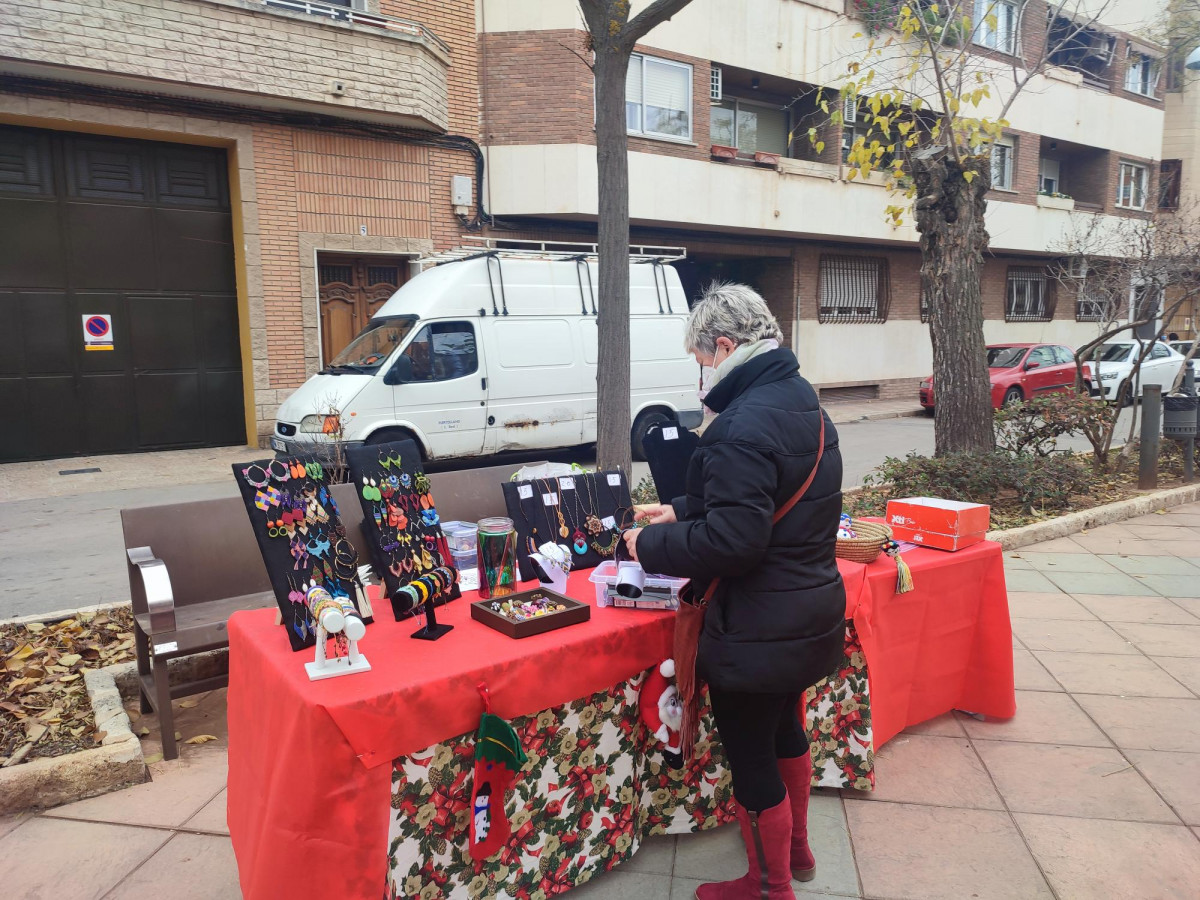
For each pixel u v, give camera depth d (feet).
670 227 45.50
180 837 8.59
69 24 28.17
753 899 7.28
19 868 8.09
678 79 43.62
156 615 9.85
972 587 10.87
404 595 7.18
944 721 11.28
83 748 9.94
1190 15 47.06
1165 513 23.94
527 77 39.37
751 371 6.77
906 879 7.91
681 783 8.49
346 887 5.99
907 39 27.22
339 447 18.21
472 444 29.07
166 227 34.47
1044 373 47.78
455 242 39.83
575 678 7.16
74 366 33.22
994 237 58.23
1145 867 8.05
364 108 34.30
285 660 6.67
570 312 31.19
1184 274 32.14
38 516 24.25
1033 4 56.18
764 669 6.50
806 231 48.44
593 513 9.61
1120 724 11.04
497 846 6.57
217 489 28.14
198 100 32.60
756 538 6.19
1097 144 64.85
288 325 35.91
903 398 59.57
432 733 6.28
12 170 31.27
